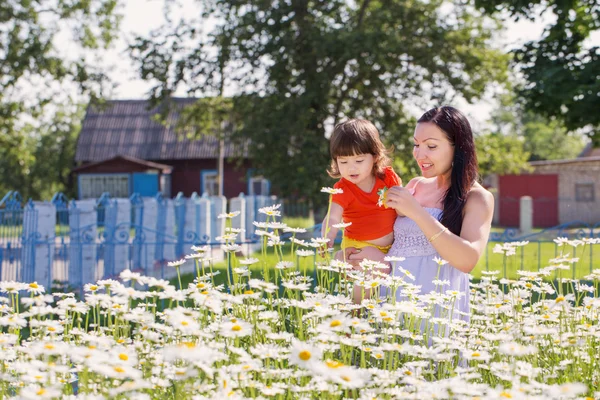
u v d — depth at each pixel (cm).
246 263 271
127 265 1021
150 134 3462
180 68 1970
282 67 1906
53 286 884
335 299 241
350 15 2077
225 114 2108
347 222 318
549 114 1351
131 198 1102
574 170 2659
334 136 310
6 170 4456
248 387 208
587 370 239
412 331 251
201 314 222
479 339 249
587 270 745
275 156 1881
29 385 197
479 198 284
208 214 1380
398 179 324
